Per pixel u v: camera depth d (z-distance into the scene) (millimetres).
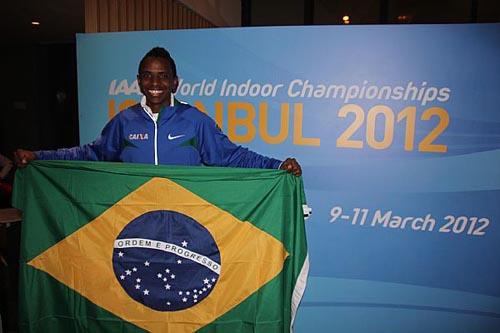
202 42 2160
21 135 7715
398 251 2096
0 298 2443
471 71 1913
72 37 6586
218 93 2178
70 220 1652
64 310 1653
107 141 1921
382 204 2074
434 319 2115
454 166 1984
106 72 2293
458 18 4176
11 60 7523
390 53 1974
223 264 1614
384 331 2178
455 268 2053
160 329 1641
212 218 1627
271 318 1594
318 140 2096
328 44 2027
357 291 2166
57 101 7621
